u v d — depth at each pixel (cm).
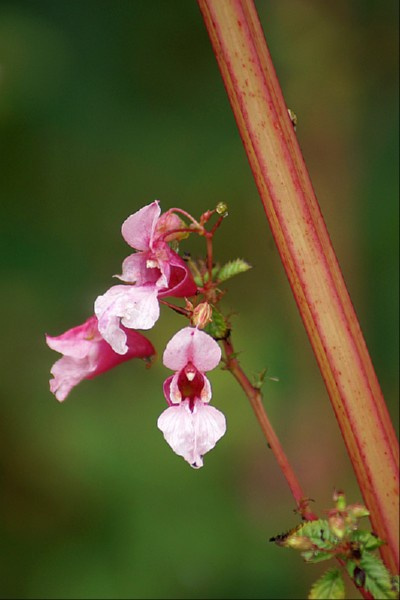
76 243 142
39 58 141
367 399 73
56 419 133
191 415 73
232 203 143
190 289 76
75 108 143
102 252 142
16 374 136
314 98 146
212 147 145
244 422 132
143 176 143
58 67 142
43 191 143
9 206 141
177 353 74
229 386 132
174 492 128
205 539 125
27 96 141
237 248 144
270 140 73
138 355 79
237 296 143
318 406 136
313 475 133
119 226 142
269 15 146
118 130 144
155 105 146
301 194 73
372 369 73
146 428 131
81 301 139
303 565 122
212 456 131
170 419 73
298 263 73
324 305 73
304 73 145
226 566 123
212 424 73
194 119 146
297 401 136
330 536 74
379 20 145
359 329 73
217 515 127
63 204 143
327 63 145
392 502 73
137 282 76
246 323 140
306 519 76
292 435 135
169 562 124
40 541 129
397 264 140
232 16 73
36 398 135
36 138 142
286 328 141
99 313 74
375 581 73
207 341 73
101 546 126
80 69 144
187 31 147
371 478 73
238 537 125
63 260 141
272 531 126
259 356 137
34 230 141
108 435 131
